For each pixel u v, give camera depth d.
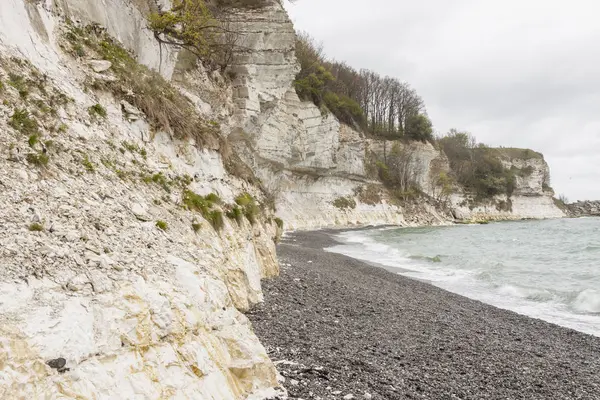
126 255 5.57
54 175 5.91
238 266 10.21
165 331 4.95
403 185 88.06
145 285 5.23
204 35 22.42
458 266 27.28
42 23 8.07
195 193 9.80
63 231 5.08
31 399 3.36
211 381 5.06
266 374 5.91
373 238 50.84
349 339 9.70
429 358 9.28
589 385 8.61
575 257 31.91
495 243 44.69
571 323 14.09
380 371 7.83
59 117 6.96
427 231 64.69
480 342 11.13
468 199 106.44
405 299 15.90
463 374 8.56
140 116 9.45
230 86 33.16
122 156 8.05
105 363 4.11
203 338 5.46
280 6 39.53
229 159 15.35
